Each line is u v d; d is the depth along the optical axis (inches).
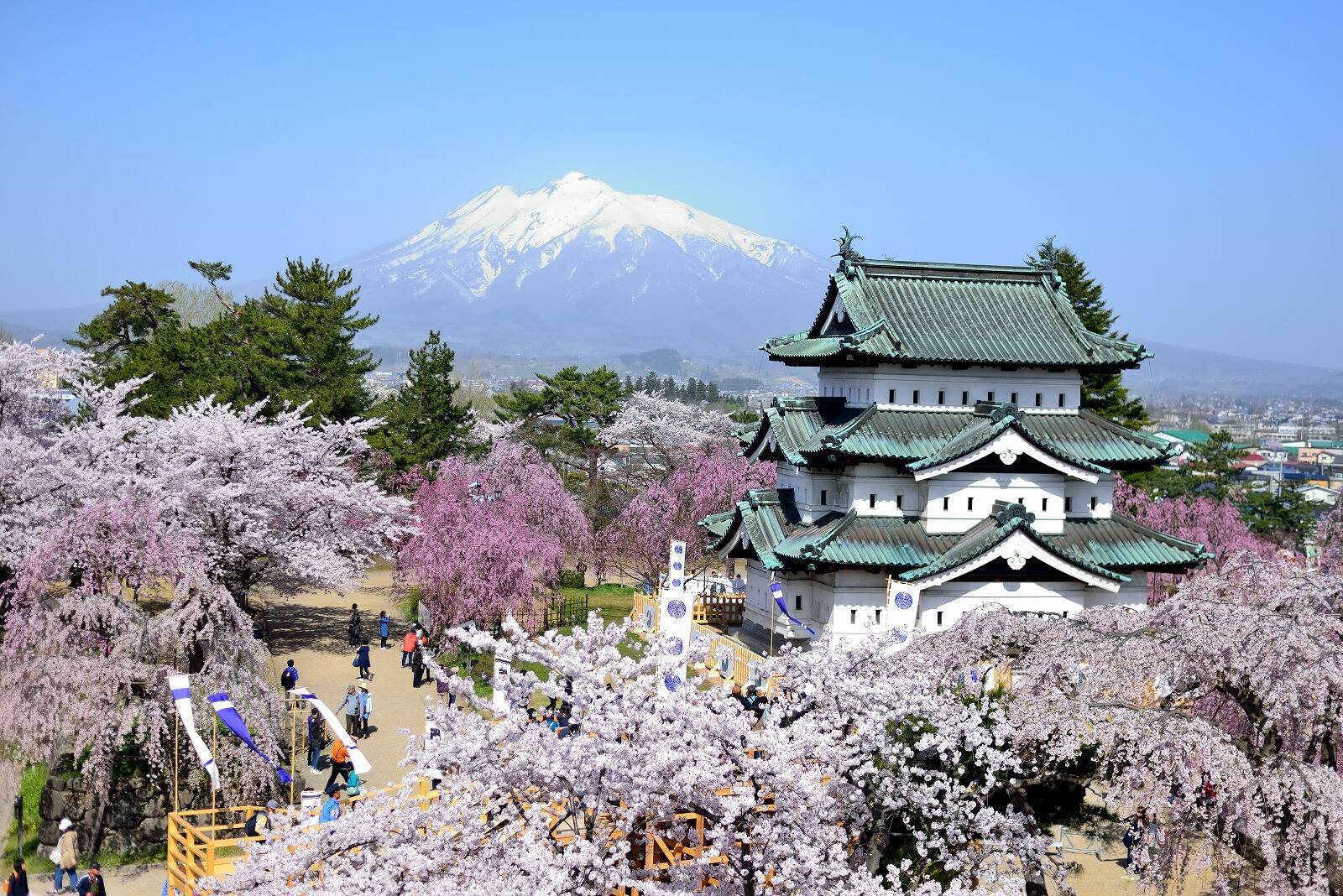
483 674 2142.0
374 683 2142.0
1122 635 1279.5
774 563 2105.1
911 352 2085.4
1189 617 1248.2
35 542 1843.0
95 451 2260.1
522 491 3070.9
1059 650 1293.1
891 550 2030.0
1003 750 1270.9
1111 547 2101.4
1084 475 2070.6
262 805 1477.6
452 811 972.6
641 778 922.7
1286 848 1074.1
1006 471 2091.5
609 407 4485.7
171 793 1496.1
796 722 1057.5
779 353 2384.4
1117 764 1180.5
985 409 2137.1
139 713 1476.4
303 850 953.5
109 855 1471.5
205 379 3538.4
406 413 3836.1
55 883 1370.6
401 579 2573.8
